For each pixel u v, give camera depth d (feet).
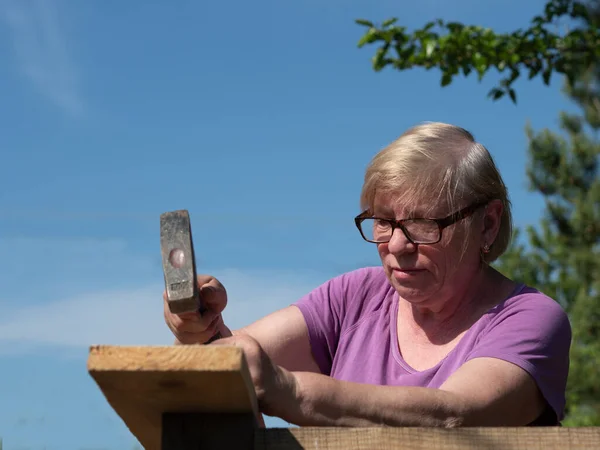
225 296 7.00
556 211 44.55
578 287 41.81
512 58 21.31
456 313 7.57
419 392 5.74
